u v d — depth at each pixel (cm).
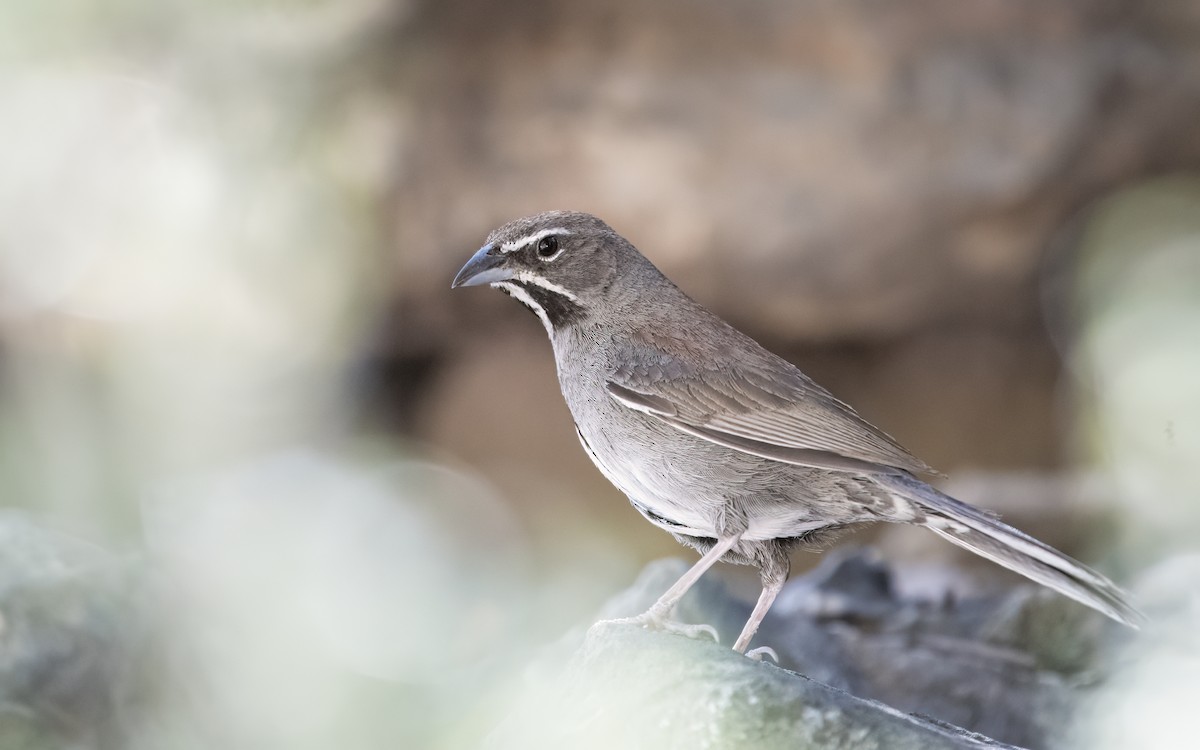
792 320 1598
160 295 1719
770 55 1554
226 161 1706
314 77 1694
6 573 759
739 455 673
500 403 1723
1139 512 1253
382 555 1516
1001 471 1589
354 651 1162
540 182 1617
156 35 1730
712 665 533
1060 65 1521
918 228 1531
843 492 660
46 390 1744
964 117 1516
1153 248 1561
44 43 1716
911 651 816
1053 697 764
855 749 497
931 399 1614
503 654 1135
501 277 732
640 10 1598
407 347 1753
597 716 533
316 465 1694
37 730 717
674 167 1559
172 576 851
